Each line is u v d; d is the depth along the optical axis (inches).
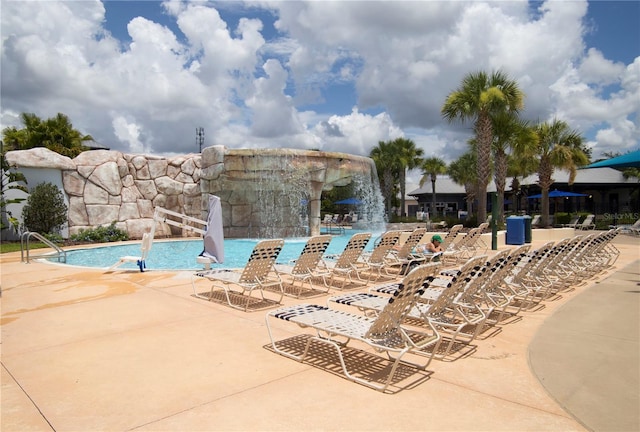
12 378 146.9
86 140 1496.1
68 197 719.7
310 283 303.9
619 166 374.9
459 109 808.3
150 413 121.4
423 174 1813.5
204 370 153.0
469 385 139.7
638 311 237.9
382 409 123.0
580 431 110.8
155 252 617.9
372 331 144.4
